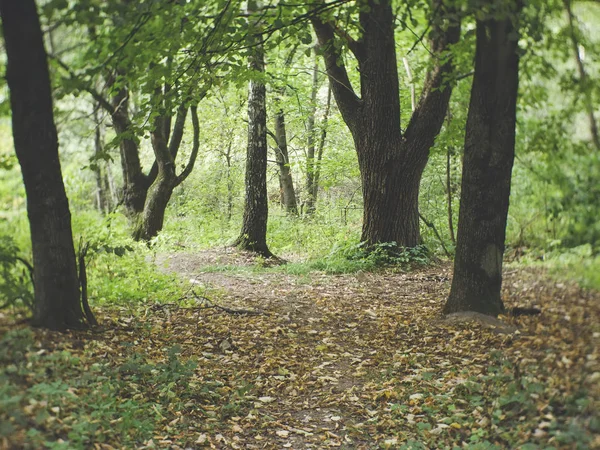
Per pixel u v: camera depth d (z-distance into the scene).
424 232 16.12
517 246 6.94
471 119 7.27
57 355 4.78
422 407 5.13
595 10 6.43
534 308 6.23
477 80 7.13
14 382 4.05
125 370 5.25
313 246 16.58
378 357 6.67
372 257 12.74
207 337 7.15
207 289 10.18
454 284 7.70
